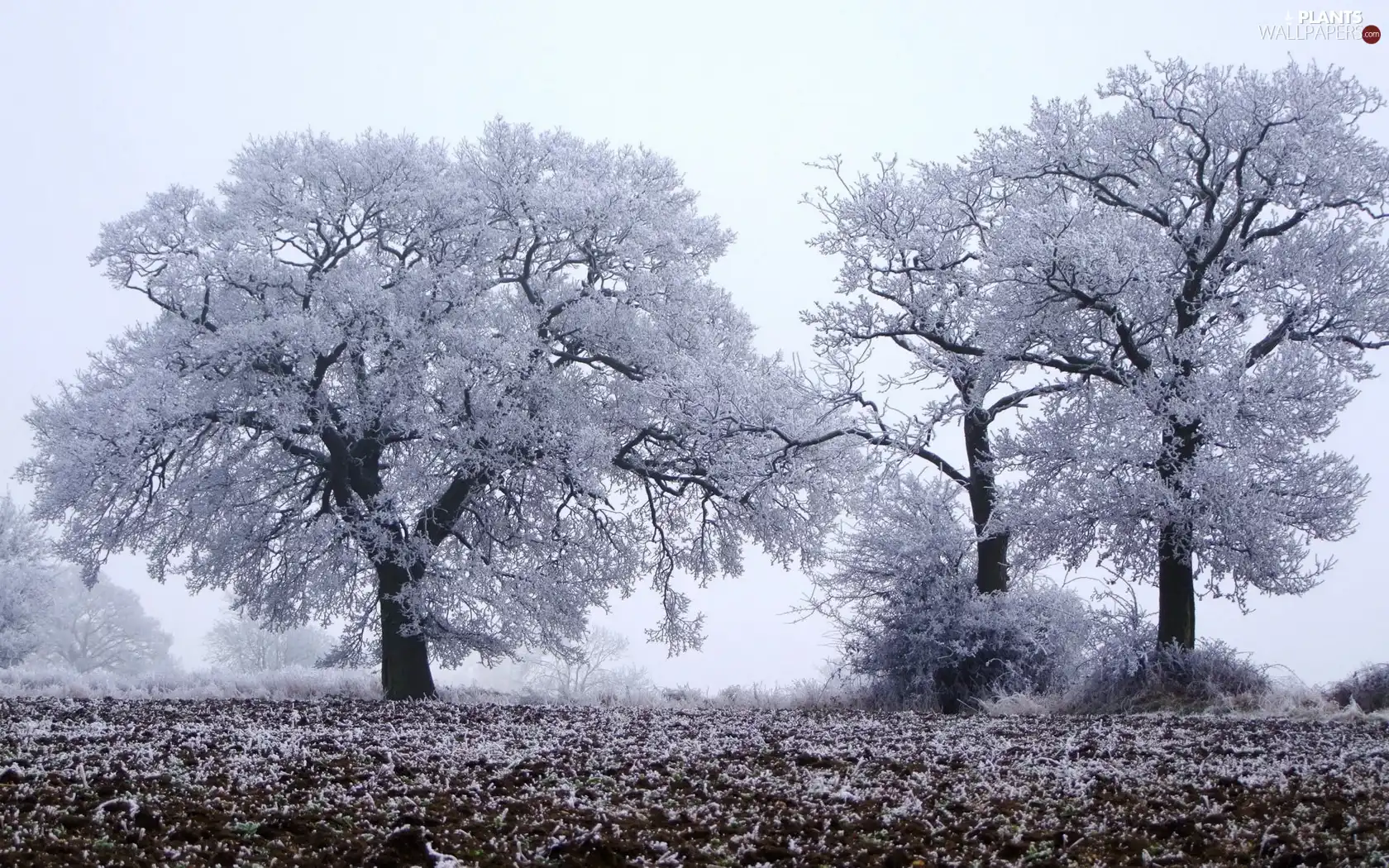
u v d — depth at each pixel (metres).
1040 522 20.64
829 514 27.88
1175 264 21.84
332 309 25.91
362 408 25.94
